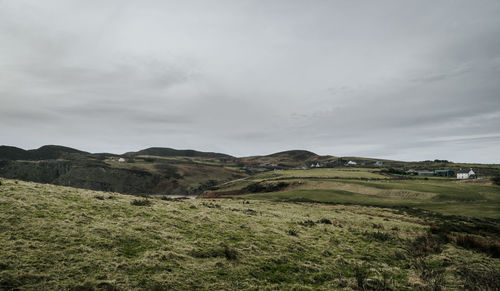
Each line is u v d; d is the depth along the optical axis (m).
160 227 18.34
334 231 25.59
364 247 20.94
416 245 22.70
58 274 10.52
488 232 35.62
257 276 13.28
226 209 31.75
